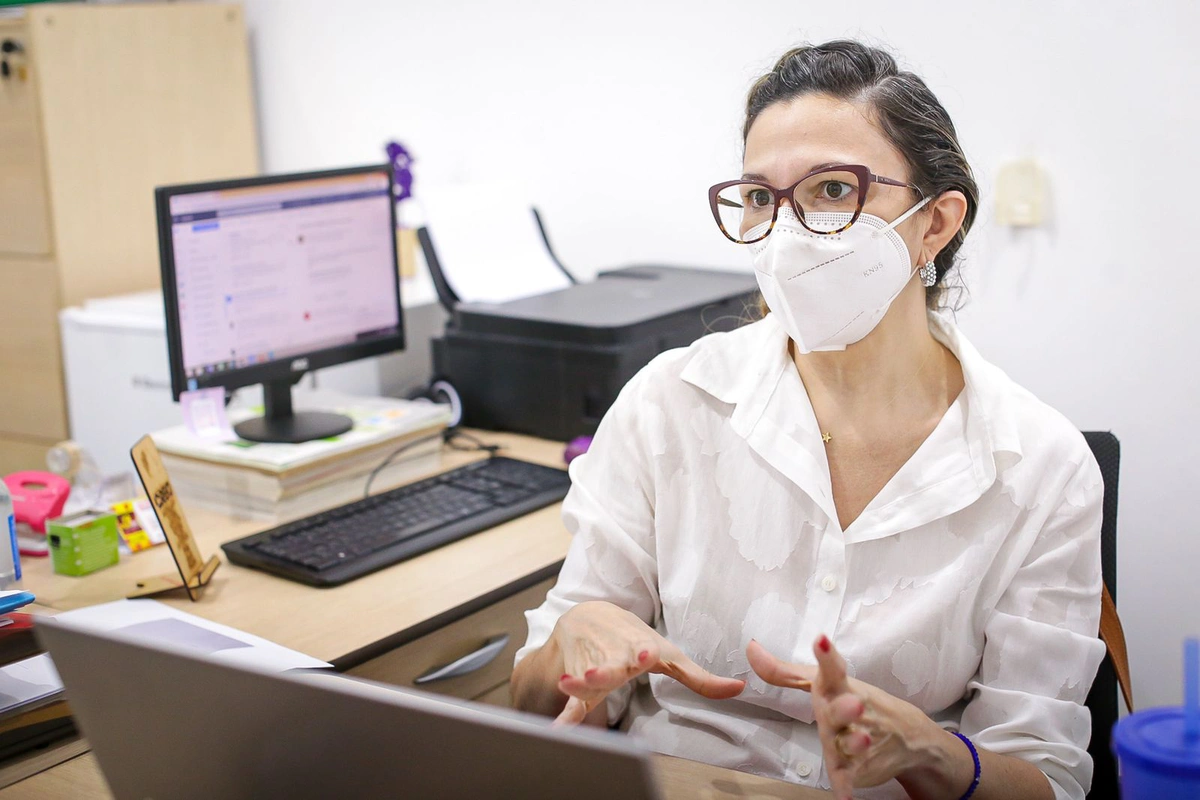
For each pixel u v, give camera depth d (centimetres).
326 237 186
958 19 197
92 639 77
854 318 115
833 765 88
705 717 119
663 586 124
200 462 174
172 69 273
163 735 79
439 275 213
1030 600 114
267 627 136
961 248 129
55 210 258
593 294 215
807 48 121
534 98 247
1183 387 190
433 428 190
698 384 124
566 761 65
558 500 176
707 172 228
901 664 114
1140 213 188
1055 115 192
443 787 70
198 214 168
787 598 118
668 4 225
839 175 113
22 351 270
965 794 101
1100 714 127
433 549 159
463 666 150
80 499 173
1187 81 181
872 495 119
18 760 112
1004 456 115
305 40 279
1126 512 199
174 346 167
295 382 188
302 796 75
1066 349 199
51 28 252
